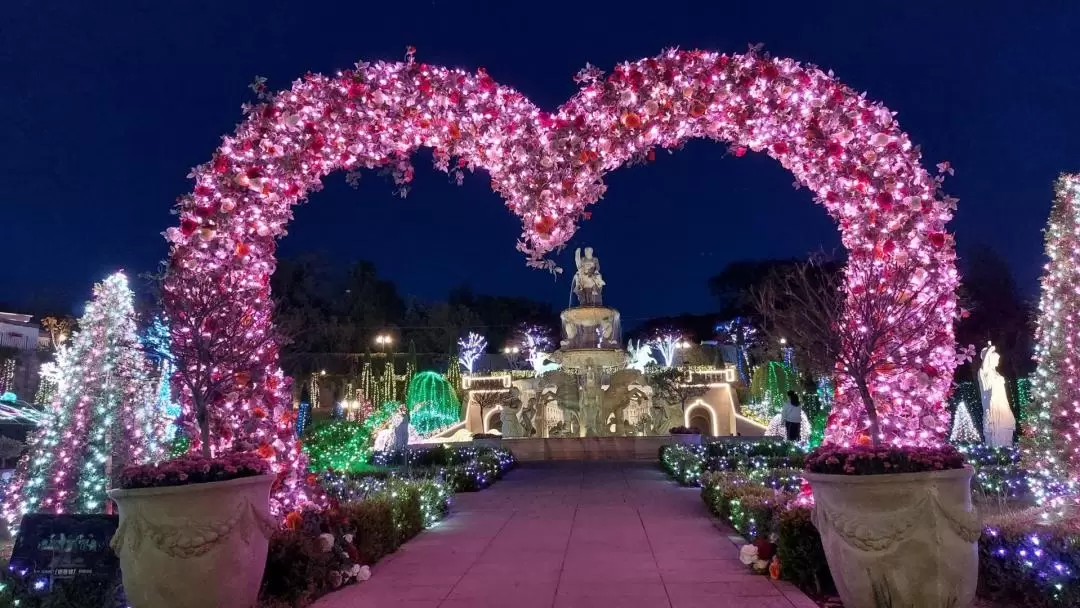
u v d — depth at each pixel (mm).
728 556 7406
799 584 6188
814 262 9219
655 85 7559
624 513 10461
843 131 7117
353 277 50719
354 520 7082
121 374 9055
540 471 18000
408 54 7844
